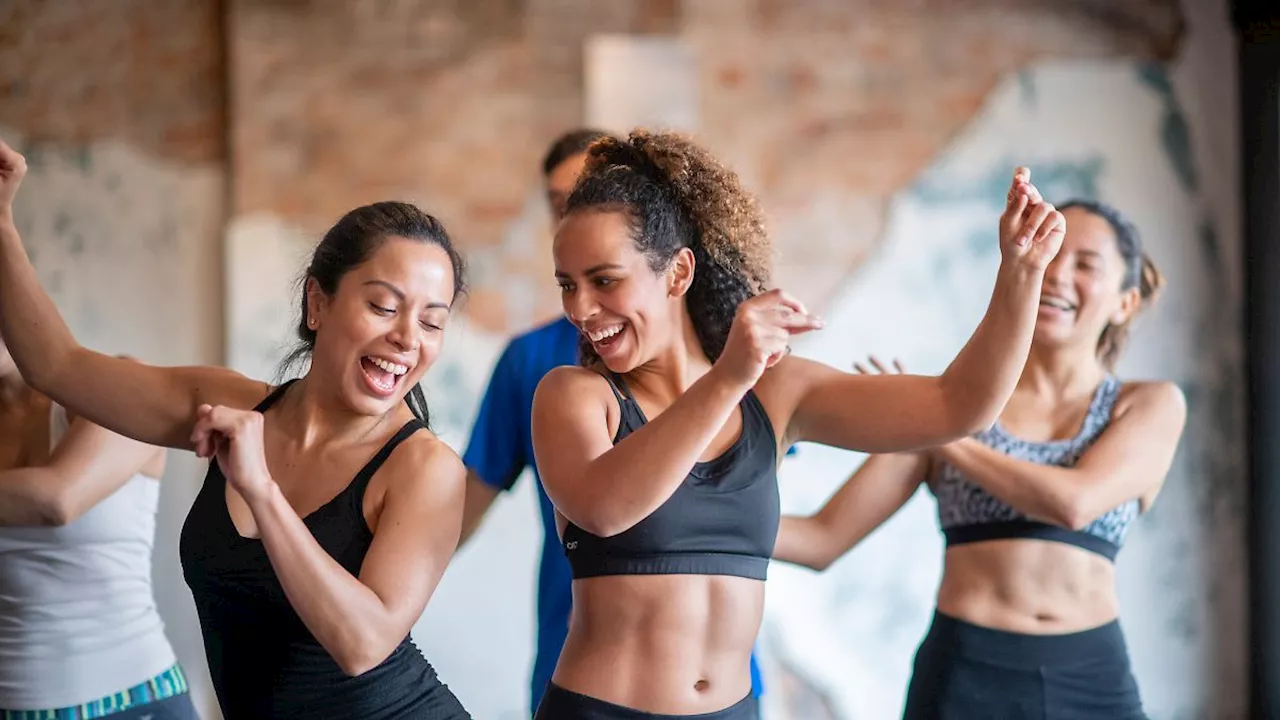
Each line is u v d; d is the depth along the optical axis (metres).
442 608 4.64
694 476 1.96
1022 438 2.72
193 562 1.96
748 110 4.81
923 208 4.80
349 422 2.00
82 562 2.54
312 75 4.78
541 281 4.79
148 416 2.13
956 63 4.84
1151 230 4.80
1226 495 4.75
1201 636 4.72
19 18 4.78
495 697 4.64
